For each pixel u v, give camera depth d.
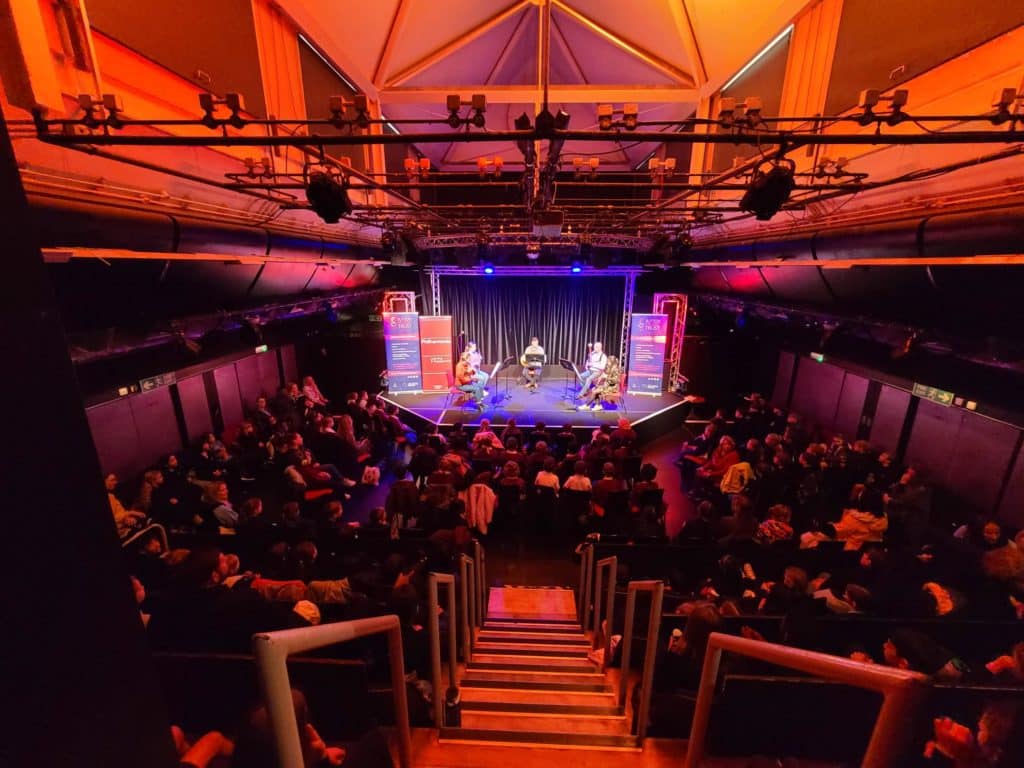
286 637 1.06
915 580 5.52
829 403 11.54
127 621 0.68
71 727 0.61
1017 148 3.40
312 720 3.57
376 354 15.07
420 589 5.26
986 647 4.25
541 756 3.28
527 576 7.66
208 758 1.80
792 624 4.27
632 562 6.25
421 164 6.09
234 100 3.25
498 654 4.92
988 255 4.16
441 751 3.29
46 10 3.84
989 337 5.16
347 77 9.95
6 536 0.53
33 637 0.56
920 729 0.94
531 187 6.58
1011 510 7.36
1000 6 4.26
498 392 14.99
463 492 8.16
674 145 12.38
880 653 4.25
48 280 0.56
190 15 5.75
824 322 8.40
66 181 4.09
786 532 7.04
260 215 7.25
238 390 11.88
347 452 10.17
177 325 6.42
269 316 9.08
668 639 4.56
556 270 14.20
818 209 6.97
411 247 12.58
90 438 0.62
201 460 9.29
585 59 11.66
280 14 7.55
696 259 11.88
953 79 4.77
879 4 5.71
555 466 8.94
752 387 14.85
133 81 4.95
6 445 0.53
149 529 5.91
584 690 4.15
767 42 8.07
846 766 3.11
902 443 9.38
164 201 5.30
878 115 3.16
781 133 3.17
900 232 4.95
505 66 12.04
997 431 7.57
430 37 10.58
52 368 0.57
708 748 3.50
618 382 13.53
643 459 11.88
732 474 8.97
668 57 10.66
